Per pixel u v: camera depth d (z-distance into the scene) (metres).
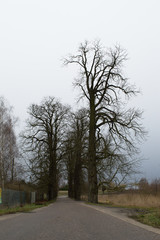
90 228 8.55
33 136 40.56
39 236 7.02
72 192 61.44
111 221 10.67
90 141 28.98
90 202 27.97
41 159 39.41
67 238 6.71
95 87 30.30
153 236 7.22
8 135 36.97
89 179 28.45
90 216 12.70
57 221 10.53
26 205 25.11
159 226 9.61
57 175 48.88
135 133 27.42
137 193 26.09
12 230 8.15
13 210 17.52
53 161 42.06
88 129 30.38
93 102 30.00
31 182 41.12
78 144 36.16
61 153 42.75
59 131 42.91
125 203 24.12
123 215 13.59
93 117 29.53
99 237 6.91
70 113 43.44
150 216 11.92
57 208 20.34
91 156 28.64
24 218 12.23
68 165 48.31
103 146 28.09
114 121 27.73
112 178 26.77
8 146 37.50
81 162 44.22
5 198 19.50
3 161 34.41
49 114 42.62
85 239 6.59
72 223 9.83
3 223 10.16
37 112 41.91
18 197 24.17
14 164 40.88
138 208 18.44
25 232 7.72
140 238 6.87
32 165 39.19
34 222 10.33
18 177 42.84
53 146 42.50
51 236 7.01
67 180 60.66
